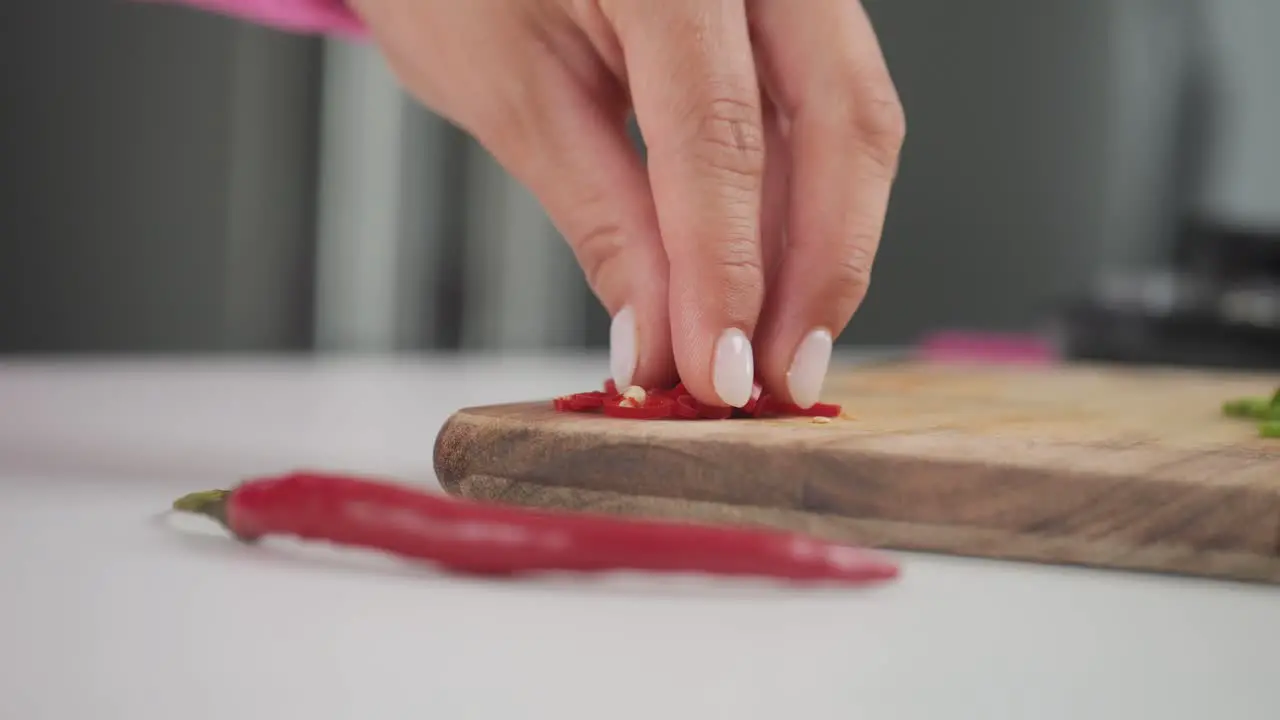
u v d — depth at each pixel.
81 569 0.33
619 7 0.41
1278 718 0.28
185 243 1.24
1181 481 0.36
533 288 1.47
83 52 1.16
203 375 0.75
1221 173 1.52
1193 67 1.51
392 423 0.55
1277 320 0.92
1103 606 0.33
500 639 0.30
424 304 1.40
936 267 1.58
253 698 0.27
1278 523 0.35
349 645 0.30
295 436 0.51
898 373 0.64
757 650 0.30
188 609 0.31
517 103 0.45
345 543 0.33
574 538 0.32
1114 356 0.96
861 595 0.33
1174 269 1.54
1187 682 0.29
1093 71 1.52
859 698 0.28
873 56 0.43
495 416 0.41
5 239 1.14
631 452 0.39
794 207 0.43
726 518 0.38
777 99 0.44
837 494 0.38
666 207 0.41
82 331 1.19
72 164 1.17
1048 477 0.36
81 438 0.49
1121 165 1.53
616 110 0.46
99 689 0.28
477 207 1.42
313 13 0.66
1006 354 0.86
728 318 0.41
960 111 1.55
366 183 1.35
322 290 1.33
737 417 0.43
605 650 0.30
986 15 1.53
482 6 0.45
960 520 0.37
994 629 0.31
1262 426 0.42
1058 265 1.55
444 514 0.33
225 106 1.25
